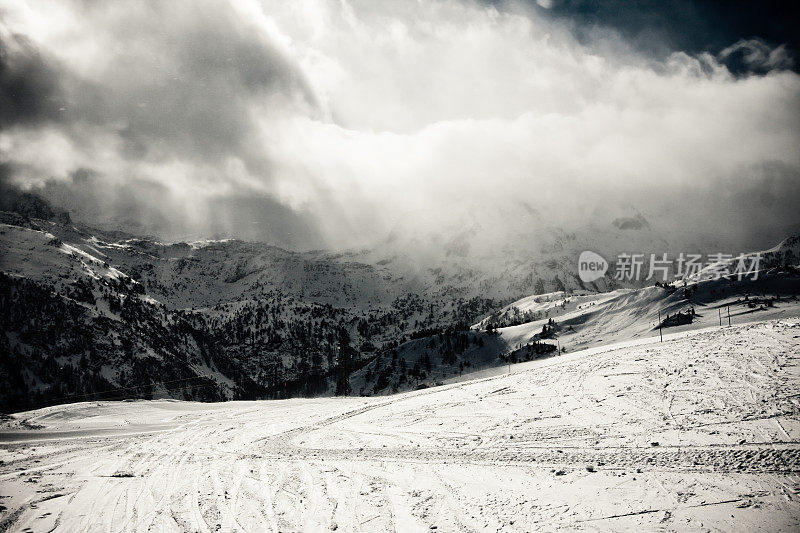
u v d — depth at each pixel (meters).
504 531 16.44
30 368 168.88
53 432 48.97
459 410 40.44
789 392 28.03
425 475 23.78
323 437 36.91
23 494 23.64
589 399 35.62
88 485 25.02
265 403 69.88
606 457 23.66
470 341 181.12
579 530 16.03
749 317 106.00
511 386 46.00
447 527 17.08
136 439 42.53
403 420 40.09
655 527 15.77
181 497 22.09
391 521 17.89
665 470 20.75
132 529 18.30
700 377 34.16
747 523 15.48
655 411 29.77
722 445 22.73
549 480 21.22
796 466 19.41
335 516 18.64
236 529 17.78
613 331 142.88
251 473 26.19
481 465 24.78
